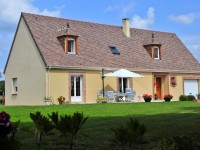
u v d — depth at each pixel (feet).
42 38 92.22
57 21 102.68
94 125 33.27
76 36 94.43
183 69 114.42
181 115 44.14
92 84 93.50
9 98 101.45
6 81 102.94
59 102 86.28
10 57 101.14
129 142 10.36
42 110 55.42
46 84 85.46
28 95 92.58
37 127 14.66
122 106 64.80
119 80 100.32
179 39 131.44
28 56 92.94
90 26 109.19
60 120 13.43
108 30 112.78
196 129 29.86
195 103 75.25
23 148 20.36
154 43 111.96
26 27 94.63
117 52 104.22
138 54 109.50
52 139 23.88
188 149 13.74
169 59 115.75
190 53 126.11
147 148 20.52
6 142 13.75
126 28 116.26
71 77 90.48
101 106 64.80
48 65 84.94
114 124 34.01
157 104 71.10
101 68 94.68
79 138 24.58
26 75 93.71
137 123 10.60
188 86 116.57
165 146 13.87
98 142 23.02
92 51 98.48
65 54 91.71
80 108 59.62
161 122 35.70
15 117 43.83
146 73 105.19
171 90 110.83
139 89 103.19
